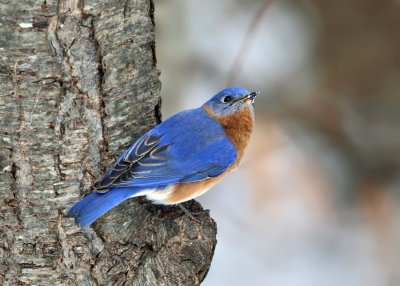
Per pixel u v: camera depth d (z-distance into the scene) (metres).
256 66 18.73
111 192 8.70
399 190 17.94
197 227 8.94
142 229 9.27
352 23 18.42
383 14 18.20
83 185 8.75
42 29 8.02
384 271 16.34
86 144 8.70
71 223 8.66
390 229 17.23
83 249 8.79
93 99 8.68
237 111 11.09
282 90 18.73
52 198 8.57
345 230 17.28
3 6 7.80
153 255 8.91
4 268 8.63
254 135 18.50
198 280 8.84
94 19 8.42
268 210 17.67
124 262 9.02
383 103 18.30
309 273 16.22
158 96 9.72
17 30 7.92
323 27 18.72
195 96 18.39
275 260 16.61
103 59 8.66
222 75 18.55
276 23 19.30
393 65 18.19
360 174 18.16
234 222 17.28
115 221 9.06
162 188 9.82
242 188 18.06
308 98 18.62
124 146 9.26
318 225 17.38
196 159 10.33
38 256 8.62
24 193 8.47
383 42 18.19
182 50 18.50
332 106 18.55
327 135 18.55
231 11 19.11
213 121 10.97
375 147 18.22
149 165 9.50
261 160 18.27
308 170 18.20
